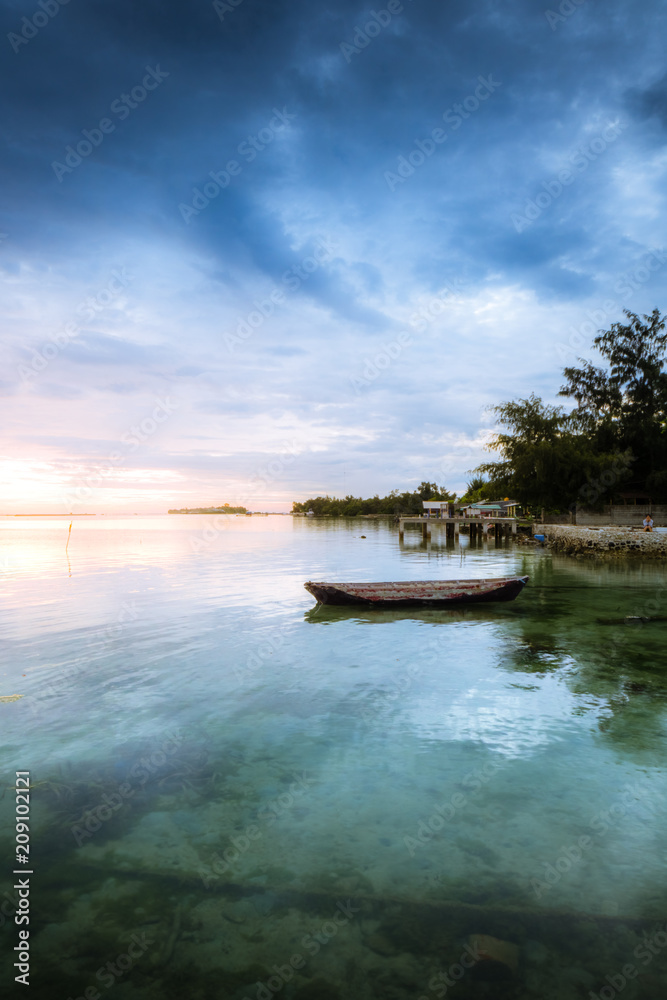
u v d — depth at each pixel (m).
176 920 3.63
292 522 111.06
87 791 5.23
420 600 13.88
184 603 14.59
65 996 3.04
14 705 7.34
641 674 8.62
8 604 14.43
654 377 37.62
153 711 7.16
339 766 5.71
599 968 3.21
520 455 39.19
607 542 29.73
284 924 3.59
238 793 5.20
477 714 7.05
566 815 4.80
